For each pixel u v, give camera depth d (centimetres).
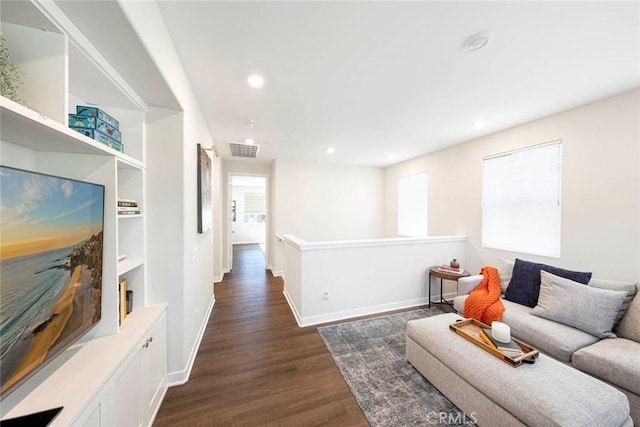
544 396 115
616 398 115
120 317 142
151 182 172
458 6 121
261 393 168
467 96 217
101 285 127
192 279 208
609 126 212
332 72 180
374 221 553
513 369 135
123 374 113
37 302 87
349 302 290
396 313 300
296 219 493
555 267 233
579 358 157
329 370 192
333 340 237
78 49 102
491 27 135
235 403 160
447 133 317
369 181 547
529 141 274
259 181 796
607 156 213
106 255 129
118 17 92
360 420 147
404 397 164
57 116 92
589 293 185
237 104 233
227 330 259
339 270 284
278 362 203
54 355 94
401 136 330
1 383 73
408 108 242
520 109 242
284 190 484
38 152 117
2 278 74
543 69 175
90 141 106
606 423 106
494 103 229
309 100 226
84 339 125
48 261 92
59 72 92
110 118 136
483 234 327
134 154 165
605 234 215
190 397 164
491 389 130
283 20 130
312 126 294
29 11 84
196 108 220
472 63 169
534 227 270
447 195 385
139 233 166
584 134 229
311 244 272
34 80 91
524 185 280
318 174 508
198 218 224
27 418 77
